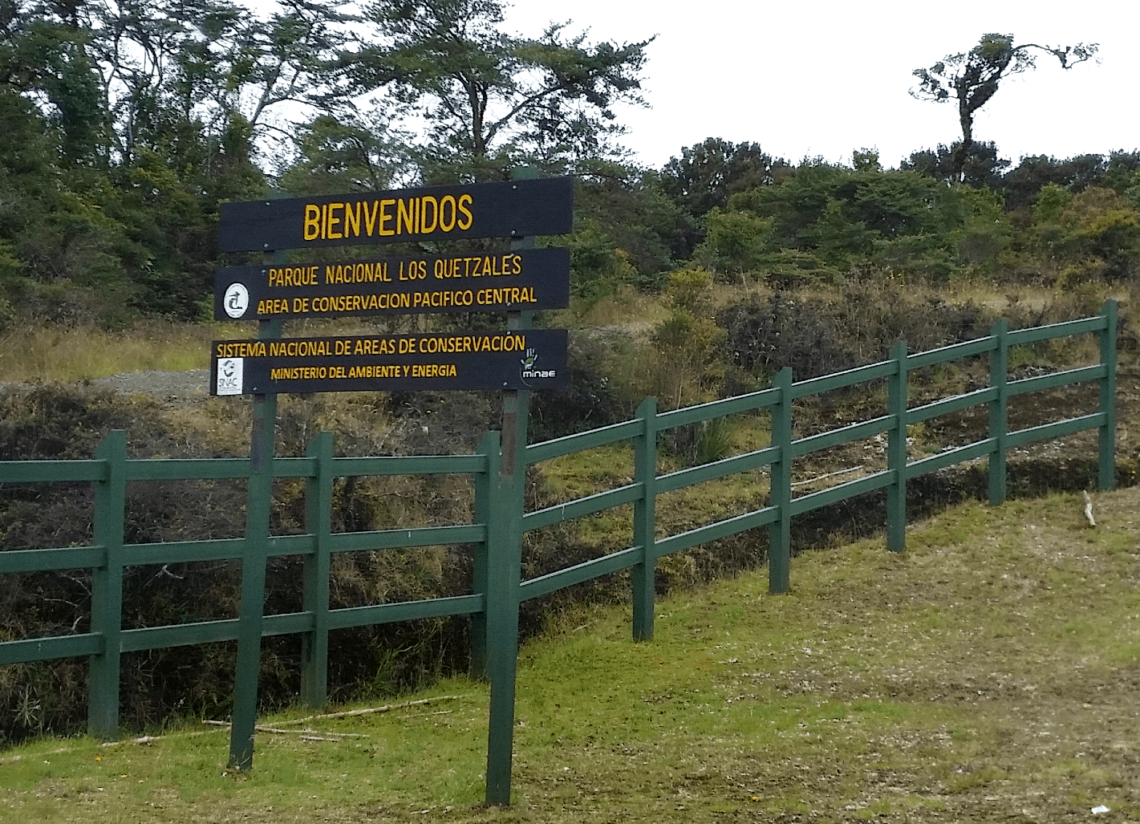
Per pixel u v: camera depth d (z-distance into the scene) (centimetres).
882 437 1417
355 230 652
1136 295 1852
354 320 1689
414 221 635
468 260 614
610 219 2389
